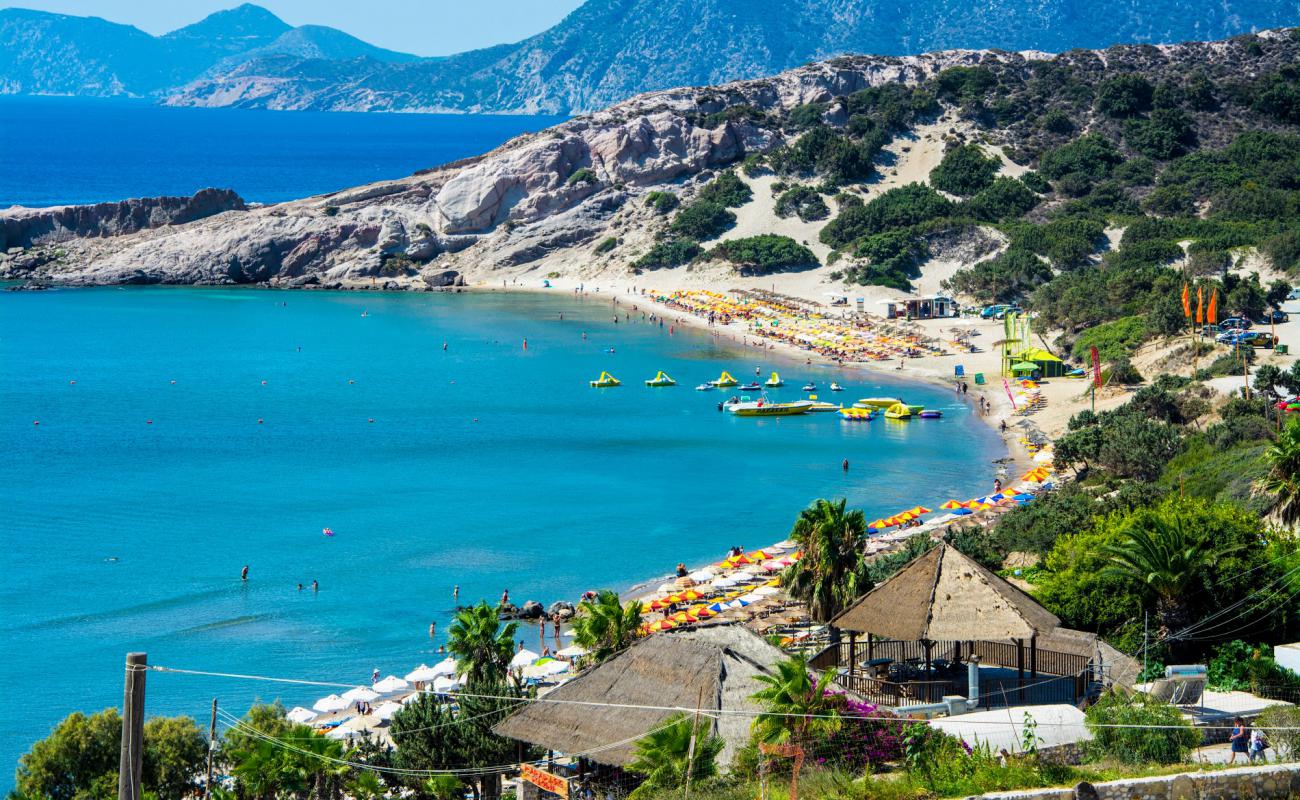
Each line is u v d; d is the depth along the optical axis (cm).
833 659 6888
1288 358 18312
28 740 8781
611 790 5759
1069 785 4628
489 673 7575
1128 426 14612
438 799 6638
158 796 6994
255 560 12669
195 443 17575
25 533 13462
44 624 10912
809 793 4906
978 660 6681
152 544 13150
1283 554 7994
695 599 11175
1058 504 11619
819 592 8262
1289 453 8788
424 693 7256
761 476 16025
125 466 16338
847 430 18550
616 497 15062
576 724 6019
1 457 16688
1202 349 19038
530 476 16000
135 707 4206
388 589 11875
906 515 13600
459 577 12231
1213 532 7975
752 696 5553
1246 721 5562
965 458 16838
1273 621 7469
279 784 6384
